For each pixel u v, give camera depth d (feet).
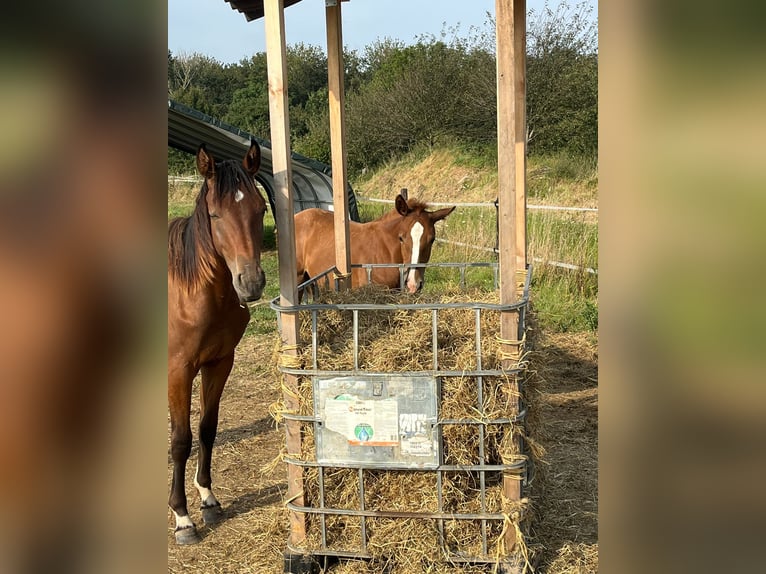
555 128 45.39
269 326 25.89
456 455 8.82
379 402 8.78
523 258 13.23
